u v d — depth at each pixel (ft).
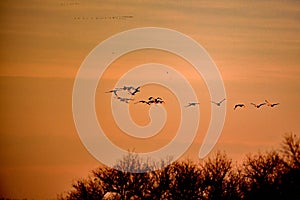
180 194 271.28
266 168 266.36
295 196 258.98
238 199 267.80
